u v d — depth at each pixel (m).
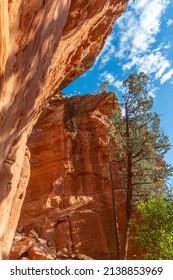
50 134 27.45
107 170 25.77
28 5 5.36
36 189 24.44
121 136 20.88
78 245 21.36
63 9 8.48
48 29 7.37
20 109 6.88
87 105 29.59
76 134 27.48
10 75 5.36
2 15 4.05
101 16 14.47
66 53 14.20
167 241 15.22
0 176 7.36
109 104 29.56
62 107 29.27
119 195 24.25
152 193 20.20
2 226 8.54
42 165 25.73
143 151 19.11
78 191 24.64
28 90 7.14
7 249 9.96
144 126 20.09
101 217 23.27
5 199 8.05
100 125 27.70
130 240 21.45
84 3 10.83
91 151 26.64
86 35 15.13
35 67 7.21
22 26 5.43
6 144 6.42
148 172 20.06
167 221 17.27
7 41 4.33
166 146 19.62
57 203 23.31
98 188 25.00
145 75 19.98
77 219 22.67
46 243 20.52
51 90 16.77
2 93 5.19
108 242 22.02
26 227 21.66
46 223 21.84
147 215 17.91
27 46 5.98
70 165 25.70
